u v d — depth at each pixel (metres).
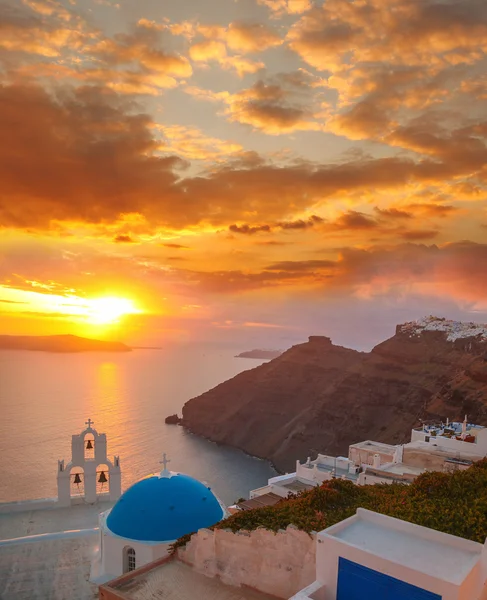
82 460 46.44
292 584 18.08
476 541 15.82
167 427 191.62
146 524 31.22
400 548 15.06
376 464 47.69
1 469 124.88
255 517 20.08
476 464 23.75
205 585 19.66
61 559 34.75
